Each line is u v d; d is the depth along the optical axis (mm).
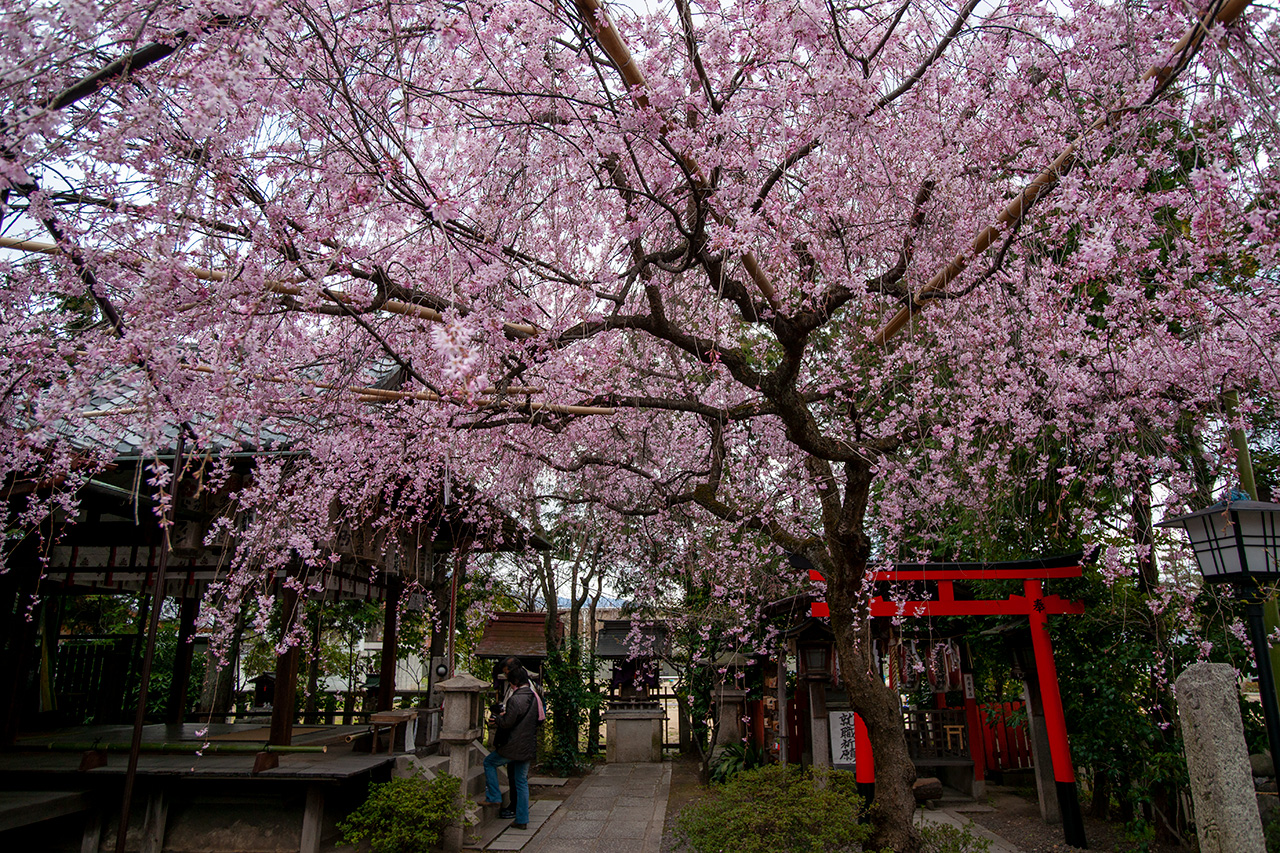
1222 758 3480
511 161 4266
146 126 2568
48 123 2330
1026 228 4176
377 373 6227
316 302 3391
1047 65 3979
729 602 7891
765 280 4078
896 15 3740
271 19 2449
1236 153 3311
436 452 5180
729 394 6855
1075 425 5176
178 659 8117
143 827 5434
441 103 3734
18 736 6766
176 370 2932
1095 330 5176
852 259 4859
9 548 5789
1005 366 5270
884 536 7504
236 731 7367
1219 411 4305
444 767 6711
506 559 13680
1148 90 3508
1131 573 6023
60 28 2213
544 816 7461
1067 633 7020
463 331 2000
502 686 10016
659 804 8359
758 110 4059
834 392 5926
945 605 7027
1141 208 3695
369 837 5594
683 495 6355
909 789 4633
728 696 11000
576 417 5801
